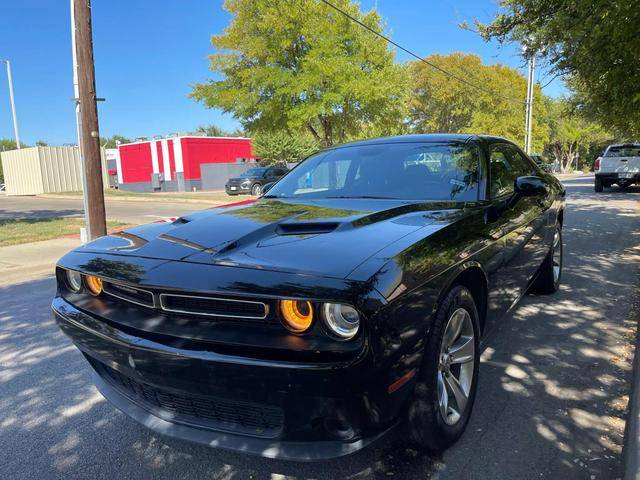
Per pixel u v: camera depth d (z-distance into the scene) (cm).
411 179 357
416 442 243
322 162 408
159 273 225
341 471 247
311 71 1989
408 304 209
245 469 255
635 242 809
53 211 1956
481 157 357
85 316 253
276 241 243
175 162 3816
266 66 2048
